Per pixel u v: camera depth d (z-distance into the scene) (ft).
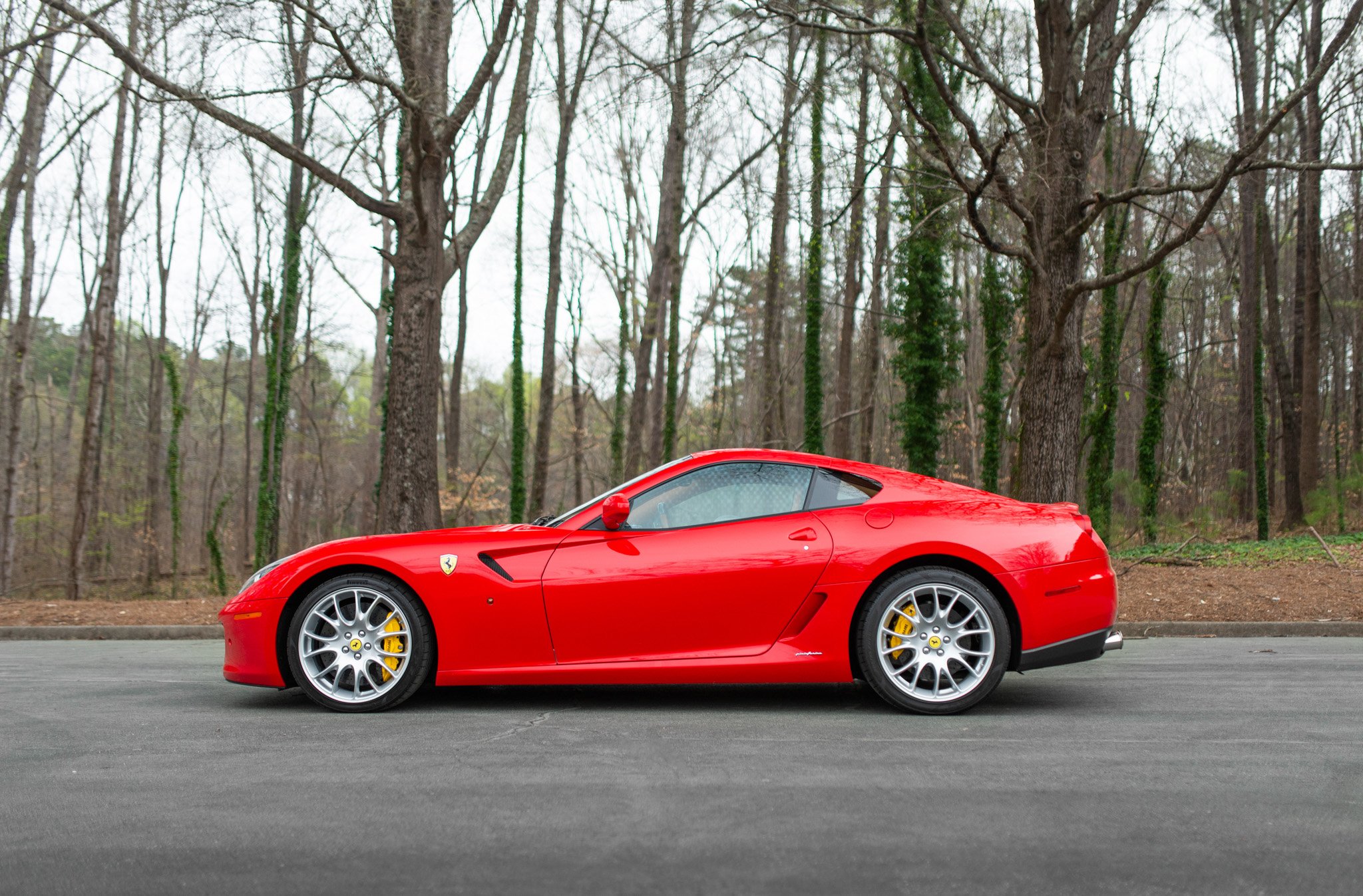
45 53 62.28
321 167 35.70
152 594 80.33
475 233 40.24
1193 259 106.83
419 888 8.14
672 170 93.91
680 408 109.91
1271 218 88.38
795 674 15.49
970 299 114.62
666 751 12.85
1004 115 39.50
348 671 16.20
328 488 120.16
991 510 16.17
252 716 15.72
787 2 37.22
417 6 35.76
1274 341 75.56
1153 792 10.85
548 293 90.27
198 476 135.85
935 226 59.16
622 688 18.21
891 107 41.91
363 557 16.05
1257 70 66.28
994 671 15.25
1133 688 18.15
